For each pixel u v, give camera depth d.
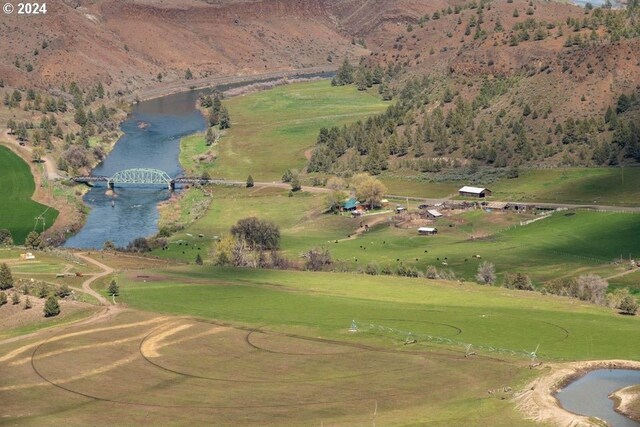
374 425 194.38
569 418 193.50
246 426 196.62
